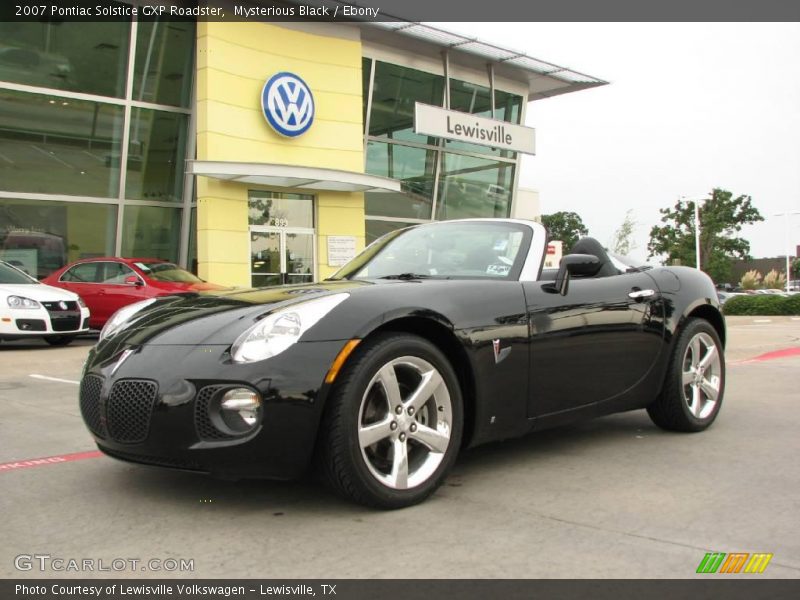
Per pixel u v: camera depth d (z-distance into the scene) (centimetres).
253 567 235
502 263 370
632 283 405
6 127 1363
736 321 1958
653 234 5669
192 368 274
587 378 367
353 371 278
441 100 1967
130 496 310
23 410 537
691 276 454
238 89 1538
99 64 1449
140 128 1519
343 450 274
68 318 984
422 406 301
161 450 274
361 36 1758
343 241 1692
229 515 284
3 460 377
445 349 319
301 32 1628
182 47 1538
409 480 294
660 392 422
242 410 268
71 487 325
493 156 2103
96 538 262
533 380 340
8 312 927
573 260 357
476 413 318
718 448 399
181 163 1582
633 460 372
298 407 268
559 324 351
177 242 1598
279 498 305
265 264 1591
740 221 5444
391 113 1869
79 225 1466
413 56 1877
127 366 288
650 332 404
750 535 262
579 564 236
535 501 302
